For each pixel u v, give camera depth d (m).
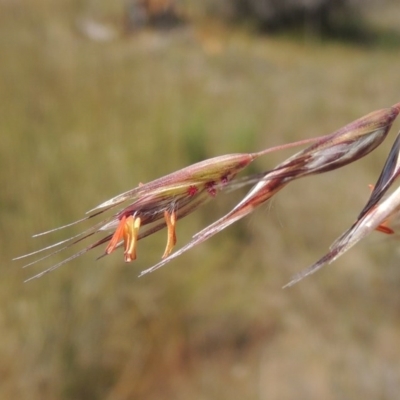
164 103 0.64
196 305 0.46
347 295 0.50
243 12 1.42
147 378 0.42
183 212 0.12
